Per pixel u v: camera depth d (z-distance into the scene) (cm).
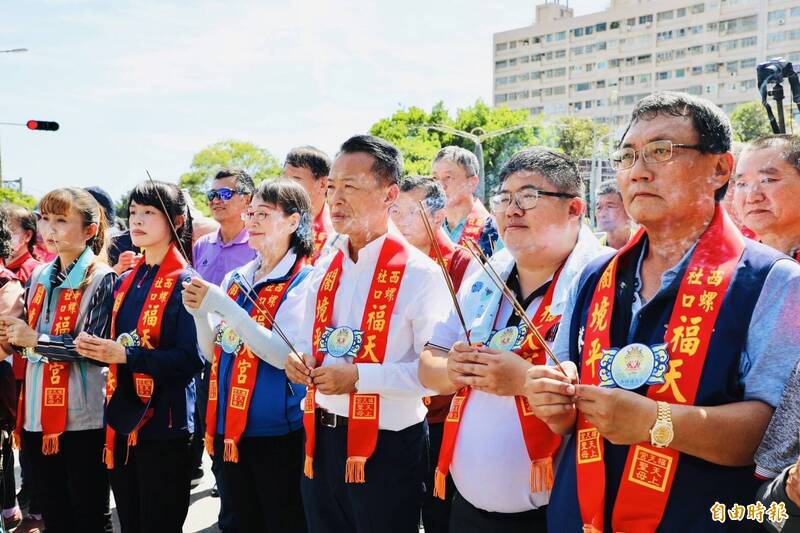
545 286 228
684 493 155
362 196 271
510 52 9600
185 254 348
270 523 309
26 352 355
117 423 318
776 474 148
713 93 7444
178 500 334
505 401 222
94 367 354
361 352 263
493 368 198
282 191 327
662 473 157
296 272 327
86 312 360
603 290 181
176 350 328
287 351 301
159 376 318
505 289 191
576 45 8912
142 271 355
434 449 340
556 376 169
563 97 9056
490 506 221
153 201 341
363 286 273
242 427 302
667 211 167
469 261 355
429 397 321
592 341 176
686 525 154
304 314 304
